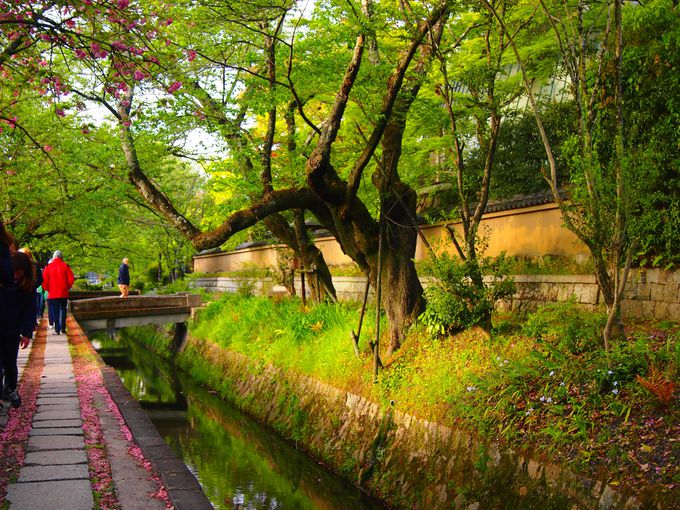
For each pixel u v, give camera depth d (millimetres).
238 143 11844
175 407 15492
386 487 8195
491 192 13414
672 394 5828
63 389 7402
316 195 10227
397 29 9453
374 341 10820
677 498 4801
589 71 9000
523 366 7422
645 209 7027
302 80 10227
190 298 22578
